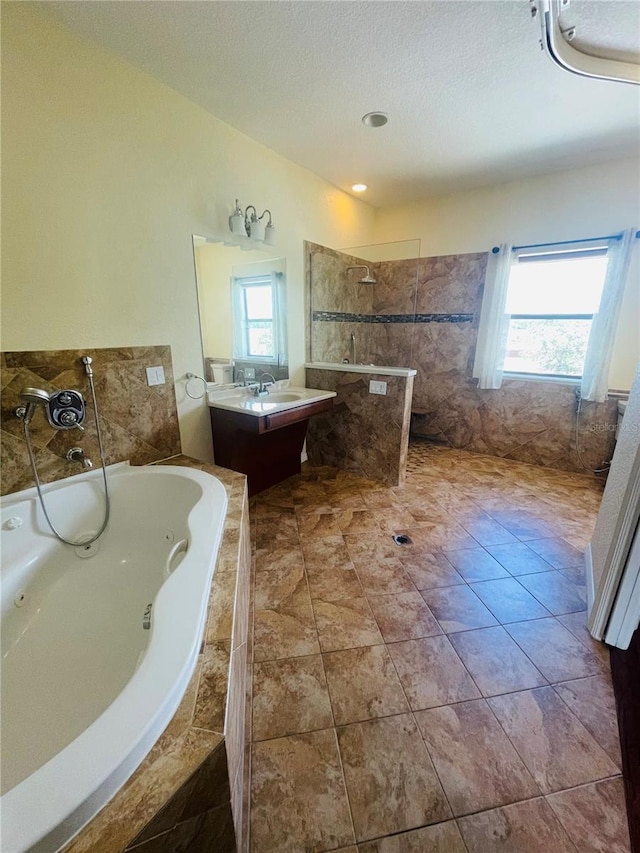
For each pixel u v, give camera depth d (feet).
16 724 3.58
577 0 4.55
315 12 4.74
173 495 6.22
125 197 5.98
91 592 5.38
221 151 7.36
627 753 3.72
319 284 10.62
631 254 9.23
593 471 10.63
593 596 5.38
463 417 12.79
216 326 7.93
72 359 5.68
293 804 3.30
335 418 10.61
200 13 4.74
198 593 3.53
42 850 1.85
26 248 5.00
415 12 4.75
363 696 4.27
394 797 3.36
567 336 10.71
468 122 7.41
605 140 8.20
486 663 4.73
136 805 2.06
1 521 4.82
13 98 4.63
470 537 7.57
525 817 3.22
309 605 5.69
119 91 5.65
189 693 2.71
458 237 11.80
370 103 6.75
